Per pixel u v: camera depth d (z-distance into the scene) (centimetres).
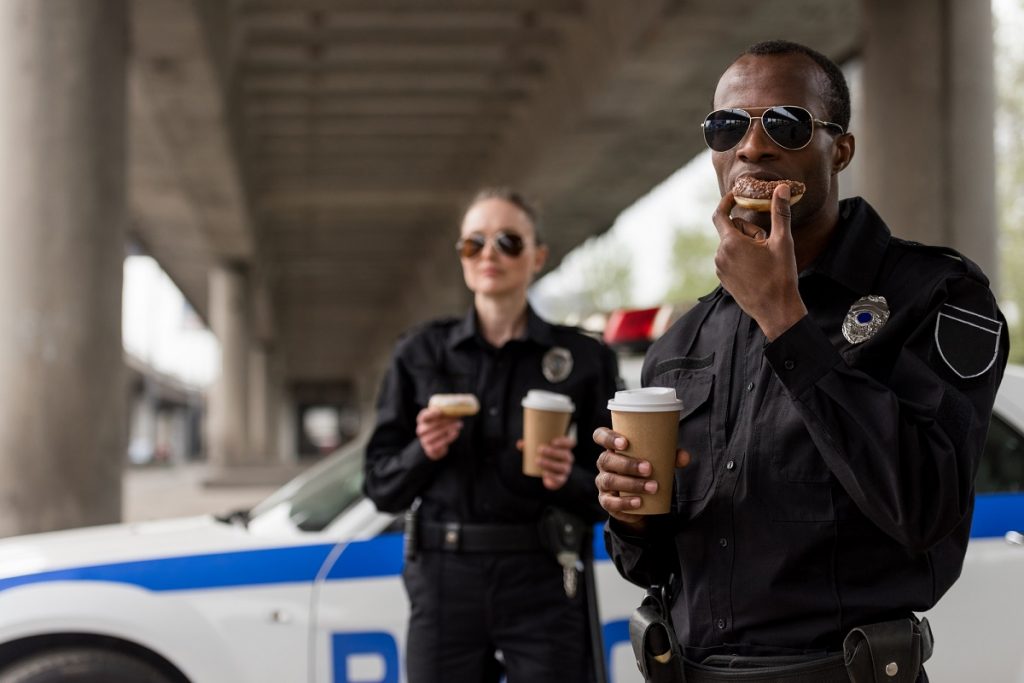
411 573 295
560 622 285
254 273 3055
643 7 1258
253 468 2922
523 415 294
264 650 347
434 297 3319
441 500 291
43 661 341
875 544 169
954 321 163
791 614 172
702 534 182
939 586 173
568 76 1553
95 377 789
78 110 791
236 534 374
